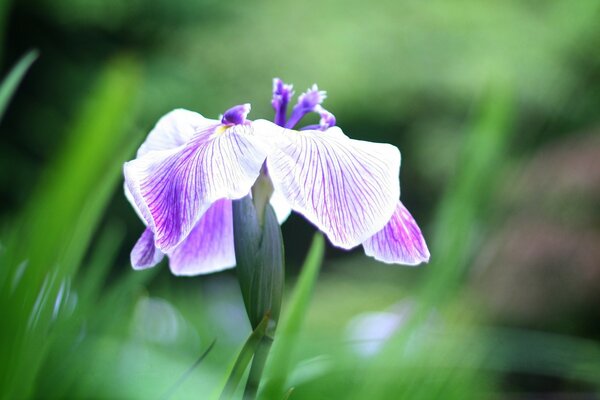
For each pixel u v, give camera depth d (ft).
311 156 2.29
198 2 19.60
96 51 18.66
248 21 19.97
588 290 9.96
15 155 16.81
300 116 2.61
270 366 2.80
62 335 2.63
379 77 19.69
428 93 19.67
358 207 2.25
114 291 2.97
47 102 17.76
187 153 2.30
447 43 19.56
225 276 15.58
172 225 2.22
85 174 2.46
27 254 2.41
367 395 2.97
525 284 10.18
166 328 4.28
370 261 15.46
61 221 2.41
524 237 10.42
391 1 20.07
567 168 10.78
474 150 3.29
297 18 19.97
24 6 17.67
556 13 19.02
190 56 19.36
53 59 18.01
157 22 19.35
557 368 3.43
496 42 19.07
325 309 12.69
